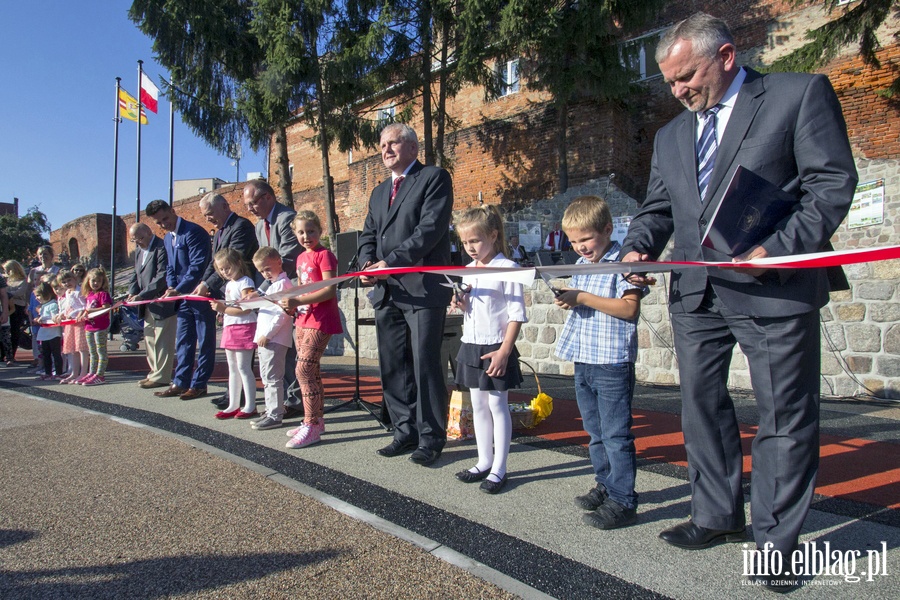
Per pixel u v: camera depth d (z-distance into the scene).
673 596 1.94
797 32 14.41
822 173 1.95
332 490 2.99
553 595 1.95
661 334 6.70
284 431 4.29
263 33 13.35
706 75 2.17
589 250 2.73
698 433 2.34
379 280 3.71
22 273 10.00
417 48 13.88
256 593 1.97
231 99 15.20
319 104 14.54
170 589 2.01
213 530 2.49
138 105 15.88
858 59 12.31
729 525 2.30
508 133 17.47
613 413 2.60
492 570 2.12
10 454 3.70
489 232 3.16
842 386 5.68
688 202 2.31
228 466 3.39
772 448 2.08
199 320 5.68
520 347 7.86
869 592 1.93
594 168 15.63
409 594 1.96
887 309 5.44
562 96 13.39
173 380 5.87
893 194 11.45
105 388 6.43
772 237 1.94
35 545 2.37
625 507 2.54
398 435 3.70
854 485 3.01
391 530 2.47
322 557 2.23
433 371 3.53
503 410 3.05
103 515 2.67
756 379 2.12
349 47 13.34
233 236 5.43
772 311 2.02
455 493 2.95
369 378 7.14
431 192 3.60
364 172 22.11
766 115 2.09
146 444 3.89
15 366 9.55
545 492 2.96
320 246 4.20
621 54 13.45
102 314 6.90
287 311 3.91
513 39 12.06
